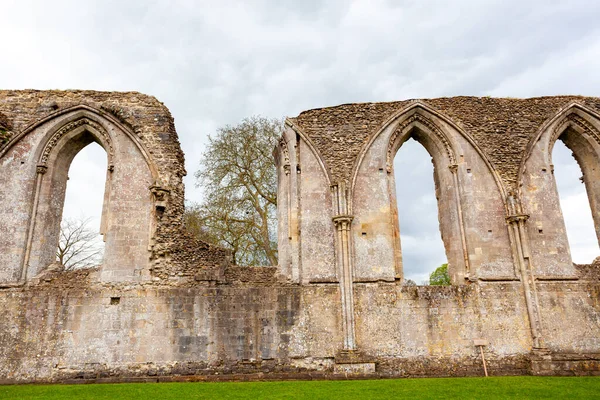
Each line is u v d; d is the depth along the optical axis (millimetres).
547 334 17516
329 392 12664
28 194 17984
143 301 16938
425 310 17719
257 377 16141
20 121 18750
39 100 19156
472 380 14906
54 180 18766
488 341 17453
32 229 17688
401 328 17484
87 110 19078
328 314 17484
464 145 19969
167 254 17562
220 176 28672
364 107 20375
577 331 17641
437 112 20203
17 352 16125
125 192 18203
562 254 18641
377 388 13320
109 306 16812
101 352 16312
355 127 20016
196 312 16984
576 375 16344
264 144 28734
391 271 18172
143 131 19031
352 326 17203
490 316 17734
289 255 18562
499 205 19219
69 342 16344
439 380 15078
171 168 18734
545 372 16547
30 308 16609
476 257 18500
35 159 18406
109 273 17188
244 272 17969
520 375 16562
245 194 28984
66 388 13805
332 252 18312
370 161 19578
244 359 16688
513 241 18609
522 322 17703
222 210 28453
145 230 17844
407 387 13453
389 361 17031
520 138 20078
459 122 20219
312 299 17641
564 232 18969
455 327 17578
